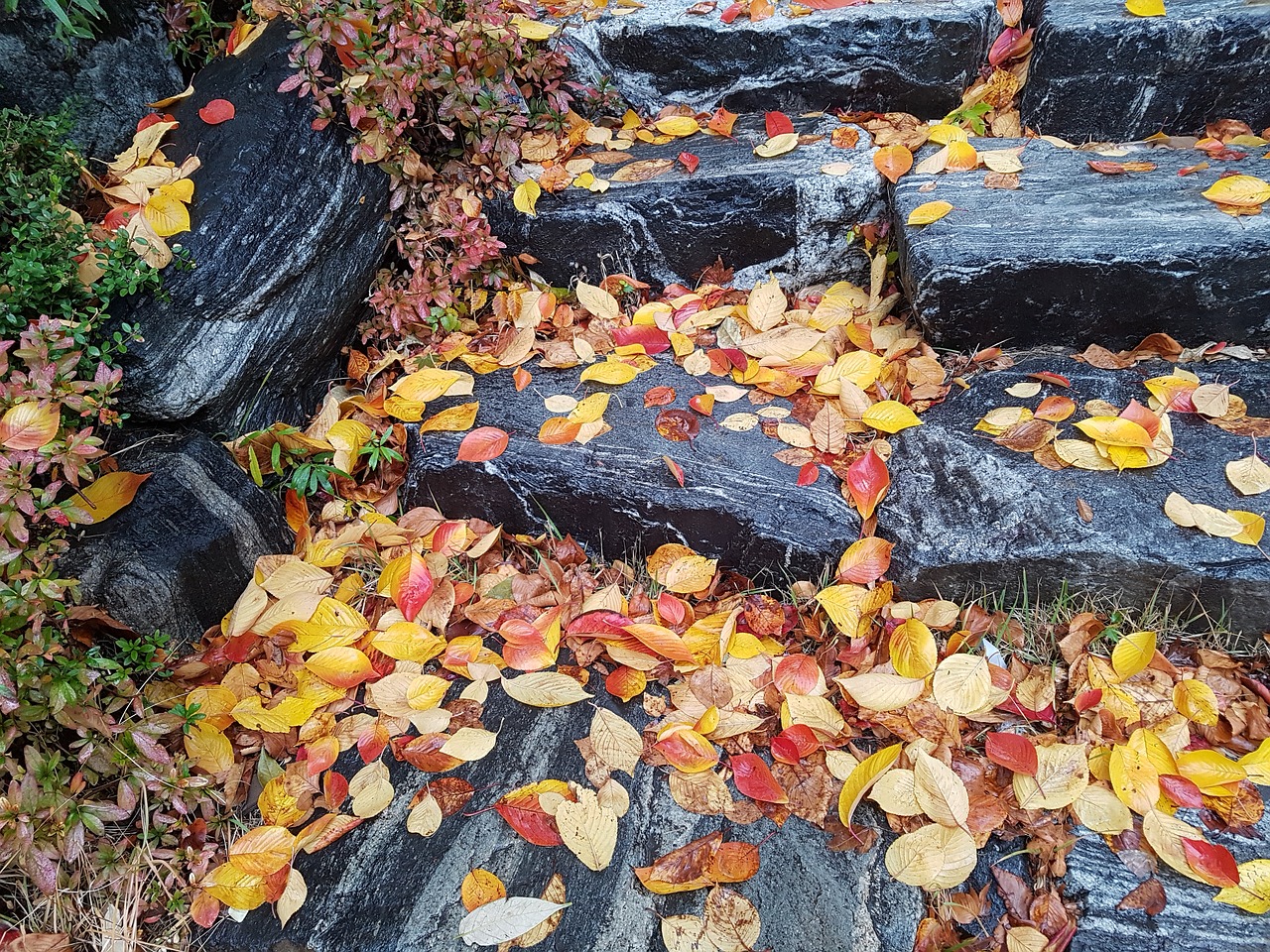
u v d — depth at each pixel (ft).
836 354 7.45
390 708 5.60
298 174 6.93
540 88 8.65
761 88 8.93
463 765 5.39
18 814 4.52
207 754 5.37
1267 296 6.61
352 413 7.58
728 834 4.93
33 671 4.55
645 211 8.14
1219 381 6.56
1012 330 7.14
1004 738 4.97
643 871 4.72
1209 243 6.47
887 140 8.27
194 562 5.90
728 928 4.53
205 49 8.10
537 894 4.75
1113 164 7.55
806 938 4.50
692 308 7.95
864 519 6.12
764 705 5.51
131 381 6.02
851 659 5.70
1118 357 6.97
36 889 4.79
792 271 8.41
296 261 6.86
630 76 9.15
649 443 6.65
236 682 5.74
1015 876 4.64
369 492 7.11
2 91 6.51
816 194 7.85
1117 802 4.77
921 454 6.42
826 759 5.15
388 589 6.14
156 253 6.03
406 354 7.88
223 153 6.73
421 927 4.65
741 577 6.44
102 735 4.91
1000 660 5.59
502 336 7.78
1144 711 5.24
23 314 5.57
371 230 7.72
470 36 7.54
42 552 4.77
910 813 4.81
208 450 6.31
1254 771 4.88
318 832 5.03
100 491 5.65
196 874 4.89
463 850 4.96
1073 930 4.39
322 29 6.84
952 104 8.79
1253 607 5.51
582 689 5.67
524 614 6.12
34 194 5.87
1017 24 8.82
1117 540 5.60
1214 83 7.81
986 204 7.33
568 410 7.00
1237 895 4.43
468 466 6.64
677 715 5.49
